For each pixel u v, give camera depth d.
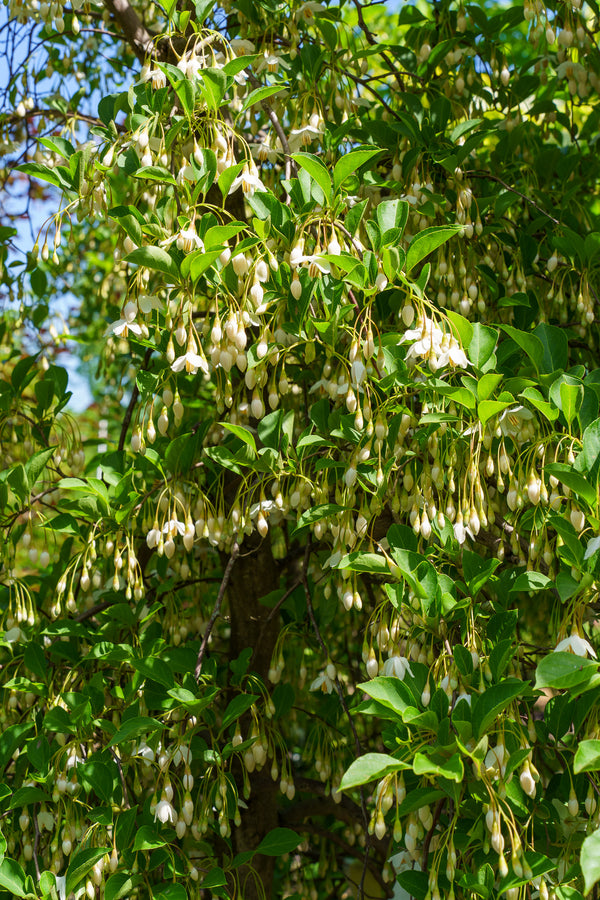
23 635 3.32
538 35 3.54
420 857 2.74
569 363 4.31
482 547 3.71
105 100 3.40
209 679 3.19
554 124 5.18
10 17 3.92
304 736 5.16
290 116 4.07
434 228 2.58
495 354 3.04
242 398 3.66
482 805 2.50
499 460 2.84
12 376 3.92
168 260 2.67
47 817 3.08
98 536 3.34
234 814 3.12
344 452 3.25
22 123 4.98
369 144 3.75
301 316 2.86
